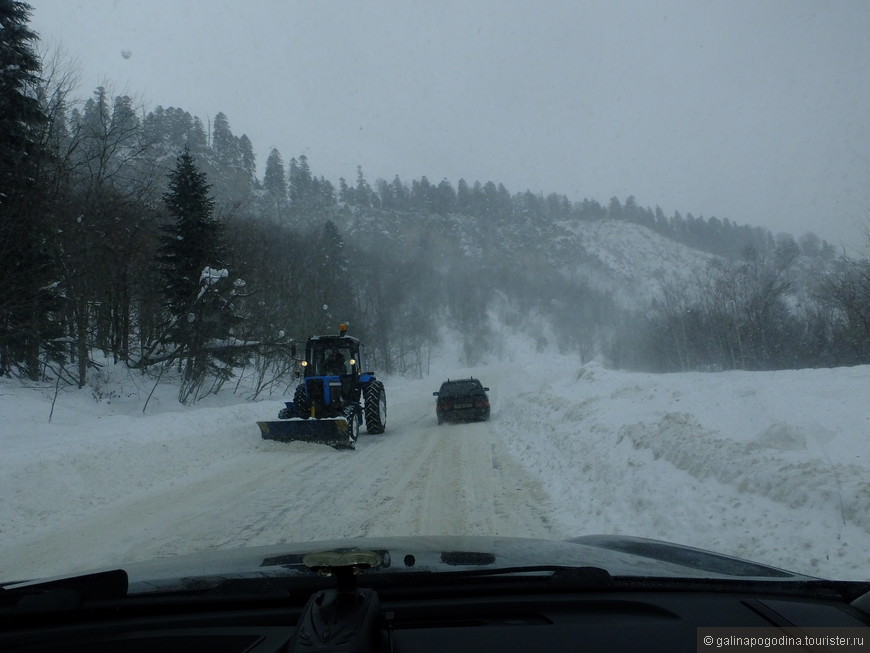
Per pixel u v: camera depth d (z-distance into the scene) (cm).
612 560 265
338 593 170
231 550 331
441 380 4525
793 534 427
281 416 1312
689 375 1361
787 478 486
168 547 562
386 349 5534
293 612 201
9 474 781
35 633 195
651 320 4238
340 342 1412
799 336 2916
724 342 3244
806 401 768
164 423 1263
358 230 13012
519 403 1688
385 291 6931
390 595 215
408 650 165
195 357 2178
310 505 709
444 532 569
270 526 622
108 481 856
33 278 1691
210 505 731
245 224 3569
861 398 737
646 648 168
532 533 555
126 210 2156
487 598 209
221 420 1402
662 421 744
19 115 1770
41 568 517
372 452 1132
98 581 223
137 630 193
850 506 421
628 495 612
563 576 219
